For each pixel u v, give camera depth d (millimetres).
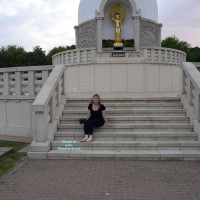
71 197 5066
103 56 20172
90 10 24078
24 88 11211
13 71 11258
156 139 8453
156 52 19641
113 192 5277
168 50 20094
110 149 8102
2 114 11695
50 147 8188
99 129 8898
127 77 18359
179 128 8867
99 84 18594
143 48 19516
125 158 7613
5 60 60500
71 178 6070
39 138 8133
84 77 19188
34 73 10930
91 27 23531
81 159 7664
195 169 6691
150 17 24188
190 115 9102
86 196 5105
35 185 5668
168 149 8055
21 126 11234
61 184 5715
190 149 8039
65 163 7285
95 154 7668
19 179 6043
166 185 5625
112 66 18469
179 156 7512
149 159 7539
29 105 11008
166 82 19625
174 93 17500
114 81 18422
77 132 8773
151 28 24047
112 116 9422
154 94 16750
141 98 10430
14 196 5125
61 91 10398
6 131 11555
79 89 19359
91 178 6062
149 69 18734
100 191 5332
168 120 9219
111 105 10008
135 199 4961
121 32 23297
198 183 5742
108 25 23516
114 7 23359
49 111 8883
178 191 5316
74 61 20078
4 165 7133
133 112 9609
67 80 19984
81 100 10461
